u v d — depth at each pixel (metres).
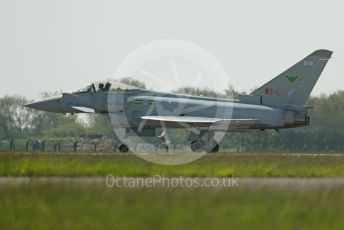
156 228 66.25
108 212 74.44
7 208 77.75
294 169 127.81
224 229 65.69
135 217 71.38
